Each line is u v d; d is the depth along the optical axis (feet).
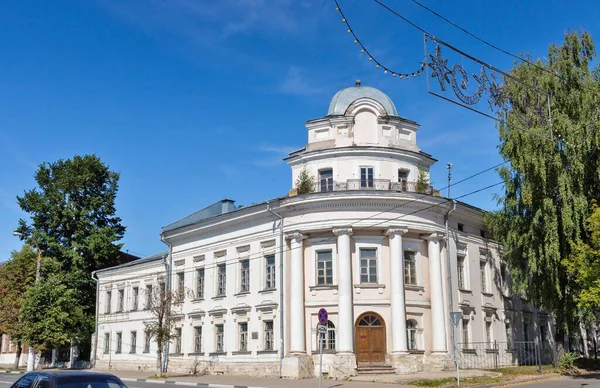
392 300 116.67
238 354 132.46
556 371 115.85
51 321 158.81
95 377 45.65
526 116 100.99
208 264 145.89
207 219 145.28
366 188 122.01
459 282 133.39
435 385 94.38
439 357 118.93
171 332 151.94
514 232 119.65
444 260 126.72
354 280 118.52
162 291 140.97
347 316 115.03
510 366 136.05
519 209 119.65
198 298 146.82
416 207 122.11
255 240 133.59
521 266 122.83
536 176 112.27
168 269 156.97
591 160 113.39
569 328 119.03
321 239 121.80
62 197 195.83
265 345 127.54
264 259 131.34
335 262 119.85
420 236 124.16
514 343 146.30
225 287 140.05
